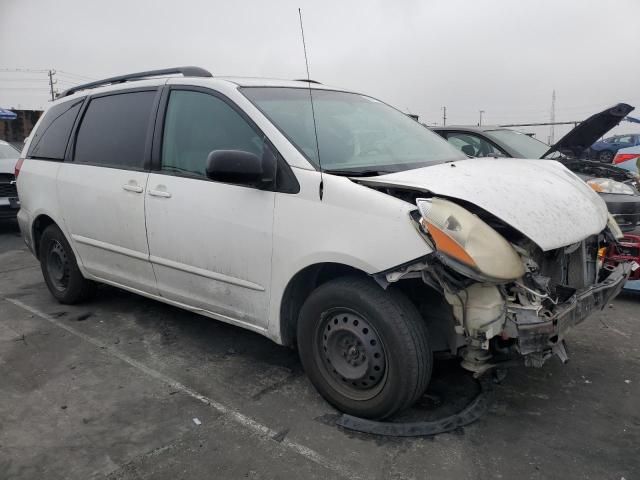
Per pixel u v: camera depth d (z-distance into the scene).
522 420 3.05
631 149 14.21
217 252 3.44
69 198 4.53
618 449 2.78
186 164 3.66
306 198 3.00
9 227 9.84
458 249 2.56
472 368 2.88
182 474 2.60
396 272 2.69
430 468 2.63
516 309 2.66
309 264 2.98
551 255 3.04
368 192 2.82
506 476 2.57
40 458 2.73
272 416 3.10
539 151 6.83
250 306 3.38
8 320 4.68
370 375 2.90
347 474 2.59
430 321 3.01
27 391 3.42
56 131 4.92
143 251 3.95
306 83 4.07
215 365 3.76
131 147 4.06
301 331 3.14
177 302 3.91
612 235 3.60
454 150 4.02
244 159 3.02
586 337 4.25
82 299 4.99
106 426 3.01
